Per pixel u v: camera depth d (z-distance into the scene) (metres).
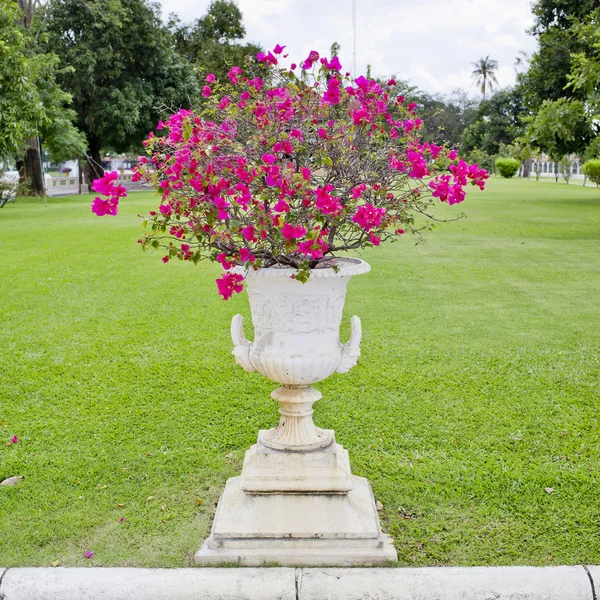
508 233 13.27
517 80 25.25
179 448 3.70
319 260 2.74
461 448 3.68
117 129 29.27
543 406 4.27
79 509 3.07
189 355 5.34
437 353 5.38
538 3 25.23
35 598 2.43
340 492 2.77
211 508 3.08
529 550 2.74
